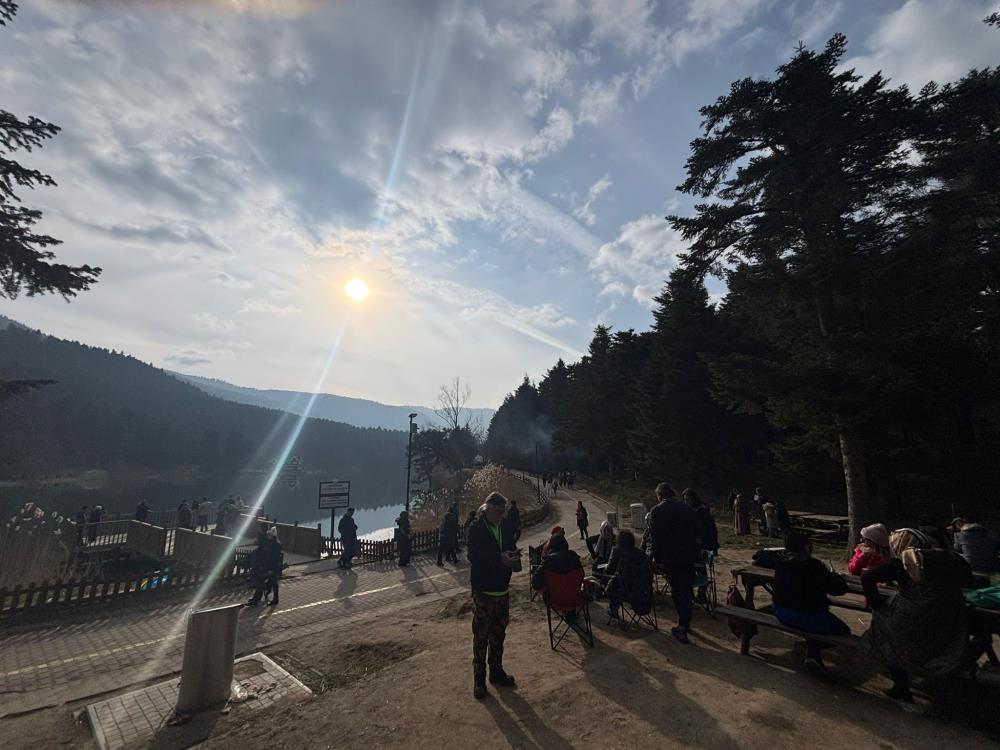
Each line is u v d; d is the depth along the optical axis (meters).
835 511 21.97
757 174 11.94
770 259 12.16
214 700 4.65
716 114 12.64
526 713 4.00
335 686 4.98
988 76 11.58
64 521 17.75
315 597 10.13
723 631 5.95
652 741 3.47
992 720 3.59
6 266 10.45
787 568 4.64
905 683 3.86
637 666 4.87
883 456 16.92
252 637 7.22
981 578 4.54
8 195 10.81
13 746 4.16
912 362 10.91
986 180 11.34
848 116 11.36
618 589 6.20
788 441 13.33
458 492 35.00
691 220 12.29
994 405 12.34
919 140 11.73
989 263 11.61
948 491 19.64
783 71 12.18
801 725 3.59
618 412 44.81
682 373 29.81
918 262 10.72
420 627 6.96
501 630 4.56
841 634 4.31
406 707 4.25
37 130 10.98
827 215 11.08
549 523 24.84
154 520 24.44
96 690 5.39
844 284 11.07
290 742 3.83
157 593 10.28
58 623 8.45
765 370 11.67
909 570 3.75
